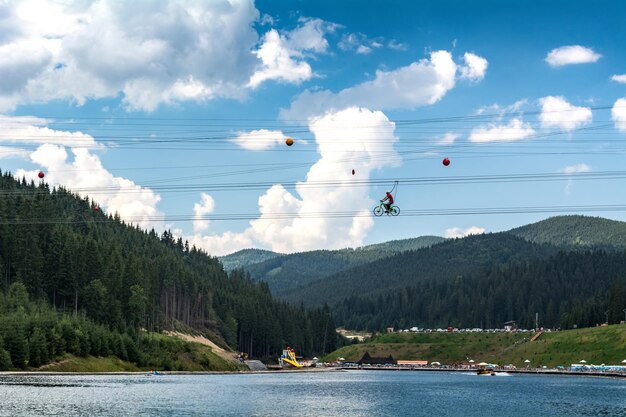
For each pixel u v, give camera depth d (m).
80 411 114.88
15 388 150.75
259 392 177.38
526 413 134.50
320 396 169.25
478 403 156.00
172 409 124.81
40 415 107.69
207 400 145.62
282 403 145.62
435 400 163.38
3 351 199.75
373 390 198.50
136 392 157.50
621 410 141.38
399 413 132.00
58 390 150.62
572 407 147.38
